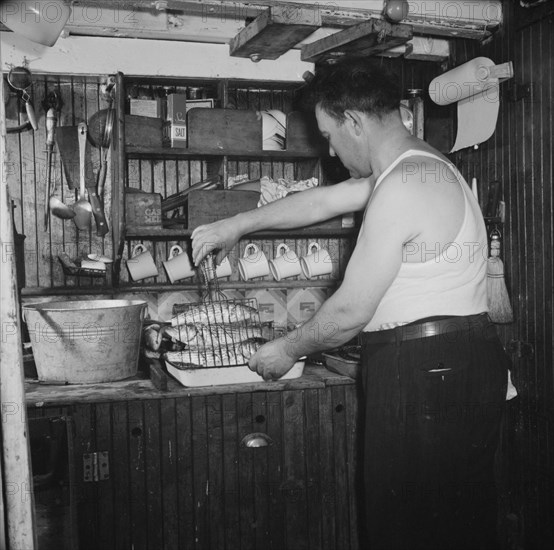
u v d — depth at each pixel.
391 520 1.53
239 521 1.94
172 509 1.88
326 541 2.01
